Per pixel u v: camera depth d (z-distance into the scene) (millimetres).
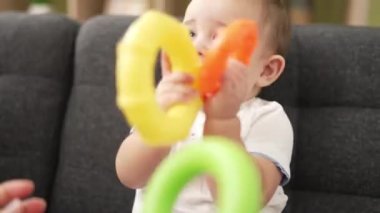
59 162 1246
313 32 1198
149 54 528
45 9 1841
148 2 1639
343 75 1154
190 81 612
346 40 1174
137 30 536
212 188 728
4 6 1811
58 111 1267
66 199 1205
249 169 454
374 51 1157
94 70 1245
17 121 1244
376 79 1142
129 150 817
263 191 862
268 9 976
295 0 1611
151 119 524
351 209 1109
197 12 870
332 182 1127
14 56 1280
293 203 1138
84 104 1233
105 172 1190
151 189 513
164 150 783
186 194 920
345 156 1120
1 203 767
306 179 1142
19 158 1238
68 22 1317
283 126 960
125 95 517
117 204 1174
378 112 1133
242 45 650
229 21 862
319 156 1134
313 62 1170
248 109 971
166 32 566
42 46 1280
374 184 1109
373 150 1112
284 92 1162
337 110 1151
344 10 1716
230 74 642
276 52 1022
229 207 436
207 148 480
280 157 908
